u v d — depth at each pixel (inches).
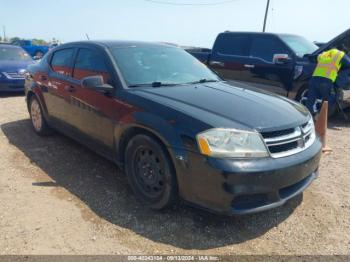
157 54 181.5
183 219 136.4
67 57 197.8
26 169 179.6
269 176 118.3
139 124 136.6
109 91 154.8
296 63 301.7
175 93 146.0
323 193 161.2
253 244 123.1
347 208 148.4
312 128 148.0
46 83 210.2
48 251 116.0
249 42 341.1
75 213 138.7
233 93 154.5
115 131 152.0
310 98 261.0
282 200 125.2
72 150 206.8
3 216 135.4
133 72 161.0
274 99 155.5
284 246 122.5
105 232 127.0
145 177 141.3
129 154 146.3
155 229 129.6
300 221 137.9
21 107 325.7
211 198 119.5
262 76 329.1
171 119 127.8
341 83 281.3
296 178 127.3
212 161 116.7
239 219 138.0
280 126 126.9
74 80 184.1
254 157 118.9
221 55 360.5
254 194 119.2
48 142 220.8
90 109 168.6
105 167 183.5
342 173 184.7
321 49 291.0
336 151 220.8
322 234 129.9
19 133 239.8
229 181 115.1
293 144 131.1
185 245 121.3
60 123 203.5
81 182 165.9
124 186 162.6
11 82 384.5
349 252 120.0
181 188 126.3
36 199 148.9
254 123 124.3
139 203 147.1
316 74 254.8
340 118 319.6
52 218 134.9
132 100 143.9
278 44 319.9
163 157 130.0
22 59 432.5
